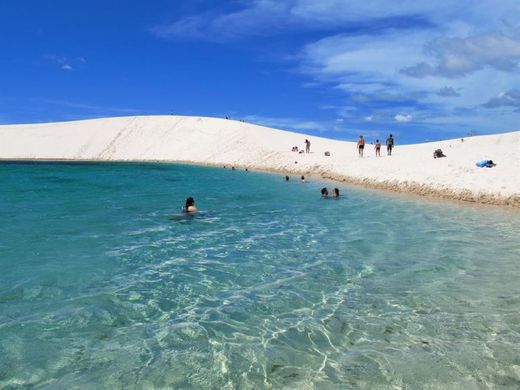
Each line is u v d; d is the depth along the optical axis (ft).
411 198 72.23
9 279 27.14
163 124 290.15
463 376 16.61
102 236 39.63
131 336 19.89
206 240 38.96
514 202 61.98
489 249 35.88
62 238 38.40
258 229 44.52
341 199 71.05
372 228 45.42
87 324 21.03
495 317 21.86
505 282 27.20
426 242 38.58
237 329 20.71
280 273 29.25
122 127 297.74
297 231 43.62
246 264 31.32
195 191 82.12
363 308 23.17
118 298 24.41
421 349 18.69
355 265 31.14
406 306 23.39
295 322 21.48
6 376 16.46
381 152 143.13
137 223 46.52
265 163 162.81
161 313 22.49
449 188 72.95
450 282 27.25
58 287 25.98
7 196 66.59
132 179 108.78
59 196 68.23
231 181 107.24
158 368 17.24
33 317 21.68
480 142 132.98
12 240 37.24
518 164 77.56
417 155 109.91
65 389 15.72
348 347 18.95
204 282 27.30
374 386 16.03
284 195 76.95
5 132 309.01
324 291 25.76
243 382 16.35
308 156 152.66
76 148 280.10
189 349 18.75
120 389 15.81
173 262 31.63
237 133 240.32
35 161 227.40
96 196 69.41
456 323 21.18
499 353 18.26
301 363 17.67
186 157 230.27
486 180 71.77
